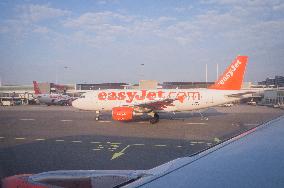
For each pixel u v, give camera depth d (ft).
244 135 17.29
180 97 125.29
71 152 63.16
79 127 111.24
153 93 127.85
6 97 343.05
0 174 45.01
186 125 114.83
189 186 8.21
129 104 124.26
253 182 8.31
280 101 270.87
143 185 8.76
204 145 71.36
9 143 75.56
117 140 79.71
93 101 131.13
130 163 52.85
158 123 122.11
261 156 11.64
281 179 8.59
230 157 11.82
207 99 125.59
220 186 8.05
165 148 67.62
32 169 48.26
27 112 198.49
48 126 115.55
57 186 15.34
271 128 19.63
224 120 133.69
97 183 15.61
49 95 291.79
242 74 127.95
